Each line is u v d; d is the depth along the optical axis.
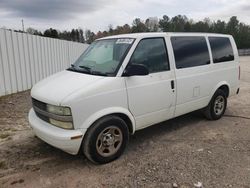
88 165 4.09
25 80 10.02
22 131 5.56
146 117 4.56
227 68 6.22
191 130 5.61
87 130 3.86
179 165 4.05
